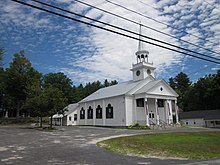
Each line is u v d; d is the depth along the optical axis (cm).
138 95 3891
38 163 984
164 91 4106
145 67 4416
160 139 1931
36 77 6359
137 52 4575
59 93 3669
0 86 6400
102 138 2061
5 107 8250
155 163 996
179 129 3247
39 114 3706
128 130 3109
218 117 5269
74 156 1155
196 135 2312
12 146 1536
